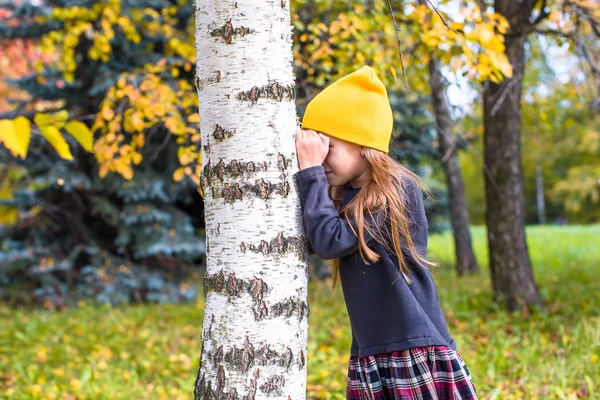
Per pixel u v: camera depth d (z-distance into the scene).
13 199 7.83
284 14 1.80
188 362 4.50
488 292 6.25
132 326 6.26
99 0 6.51
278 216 1.73
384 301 1.85
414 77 5.76
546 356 4.05
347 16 4.26
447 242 15.71
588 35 6.25
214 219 1.75
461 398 1.82
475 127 8.11
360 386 1.89
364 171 1.92
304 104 4.96
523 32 5.00
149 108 4.29
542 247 13.51
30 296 7.97
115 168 4.55
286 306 1.73
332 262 2.09
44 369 4.54
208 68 1.76
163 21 6.92
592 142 21.05
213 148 1.75
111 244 8.48
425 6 3.84
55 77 7.54
